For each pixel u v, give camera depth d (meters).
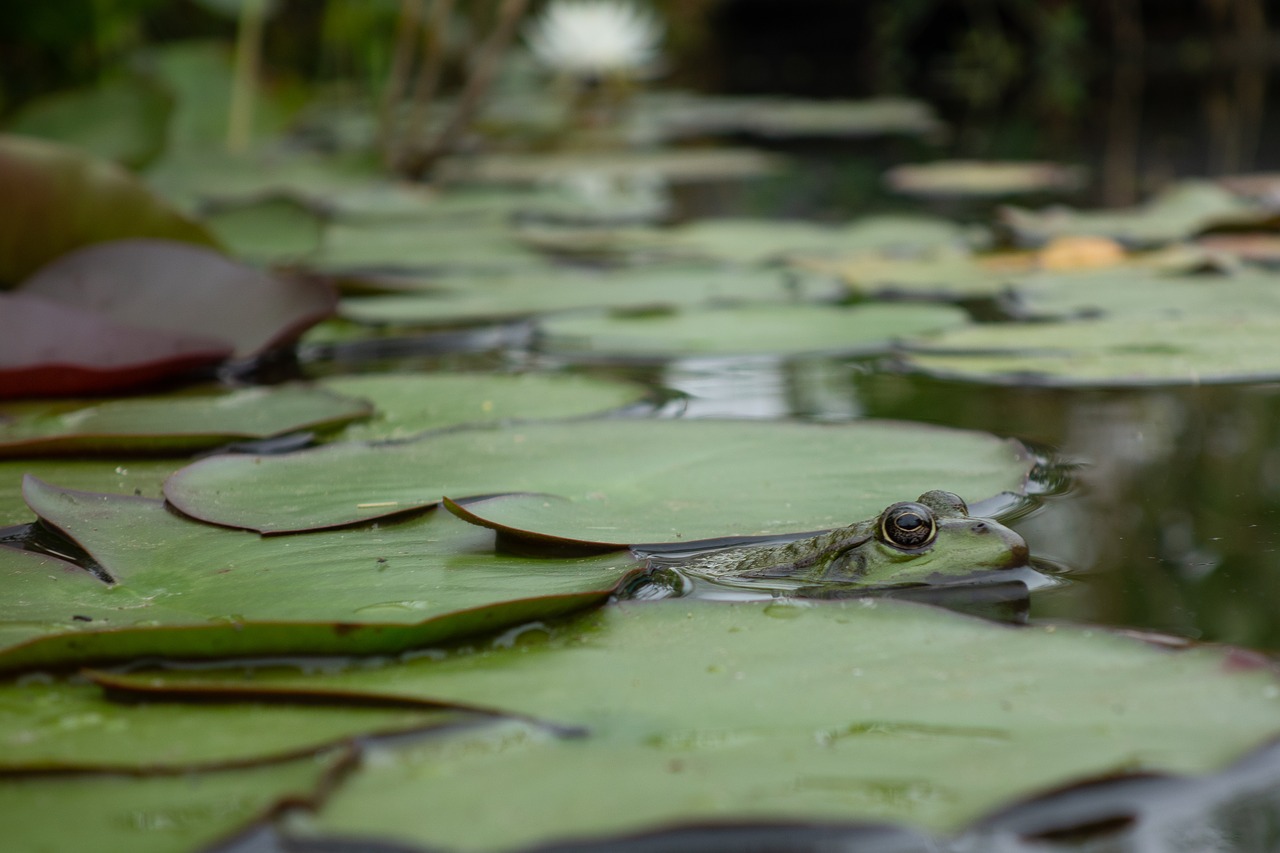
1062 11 2.79
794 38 3.33
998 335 0.74
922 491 0.60
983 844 0.49
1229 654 0.52
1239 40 2.87
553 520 0.58
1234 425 0.65
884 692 0.52
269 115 1.66
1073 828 0.49
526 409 0.67
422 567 0.56
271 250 0.98
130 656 0.53
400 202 1.35
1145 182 1.41
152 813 0.49
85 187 0.76
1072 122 2.00
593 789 0.49
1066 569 0.57
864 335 0.75
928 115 2.22
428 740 0.51
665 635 0.54
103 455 0.64
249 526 0.58
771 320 0.78
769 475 0.61
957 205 1.31
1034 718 0.51
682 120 2.25
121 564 0.56
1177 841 0.49
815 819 0.48
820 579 0.57
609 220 1.30
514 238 1.11
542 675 0.52
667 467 0.61
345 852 0.48
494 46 1.59
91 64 1.46
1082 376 0.69
